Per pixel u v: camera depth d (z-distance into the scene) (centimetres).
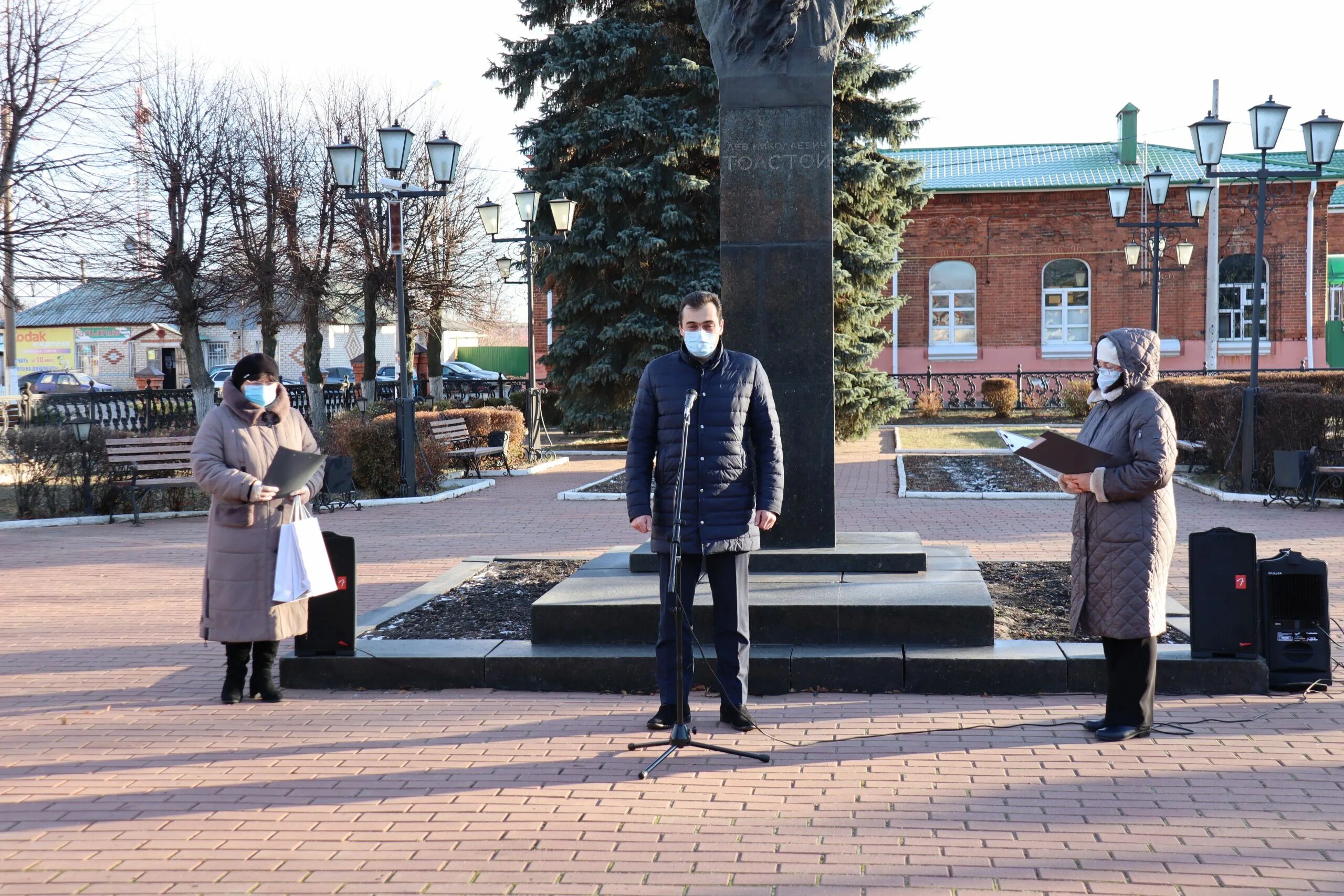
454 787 457
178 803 443
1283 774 455
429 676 608
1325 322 3341
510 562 935
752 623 616
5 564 1042
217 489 559
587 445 2370
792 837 401
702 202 2228
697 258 2212
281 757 497
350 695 598
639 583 691
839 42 722
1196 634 576
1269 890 353
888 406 2233
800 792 445
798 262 720
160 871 380
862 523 1200
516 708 571
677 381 516
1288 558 575
